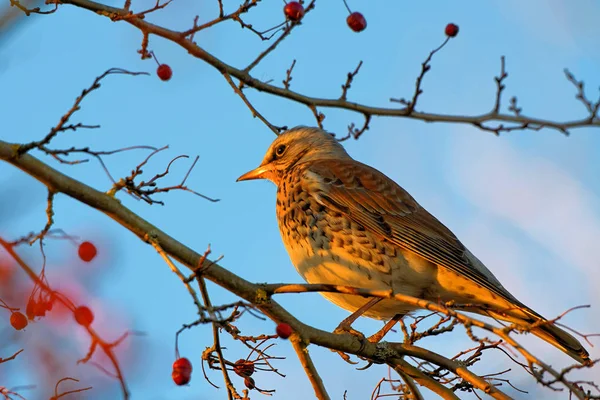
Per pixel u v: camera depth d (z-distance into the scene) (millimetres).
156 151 8539
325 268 12859
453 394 10766
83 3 9617
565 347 11008
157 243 8180
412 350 10867
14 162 7863
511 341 7863
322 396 10312
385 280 12562
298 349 10180
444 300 12609
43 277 8031
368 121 9633
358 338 10742
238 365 10297
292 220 13234
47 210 8070
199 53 9844
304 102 9828
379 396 11469
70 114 7797
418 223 12875
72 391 8469
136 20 9680
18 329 8562
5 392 8289
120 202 8648
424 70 9219
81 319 7348
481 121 8969
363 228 12727
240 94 10164
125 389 6992
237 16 10086
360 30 10164
